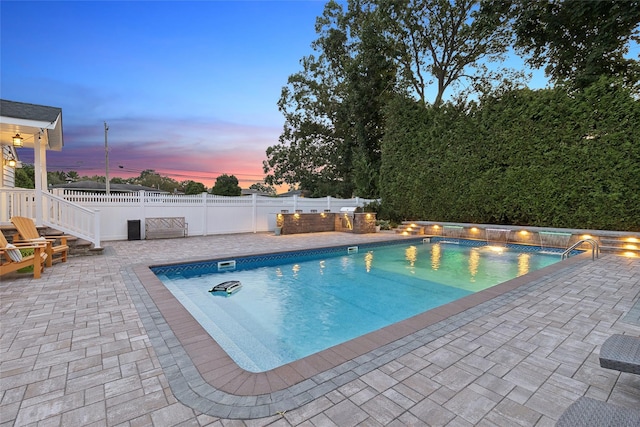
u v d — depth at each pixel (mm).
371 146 21812
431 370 2553
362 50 19047
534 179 10773
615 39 10320
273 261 8688
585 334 3299
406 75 19234
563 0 10992
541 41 12742
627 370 2008
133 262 7012
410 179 14992
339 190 24281
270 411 2018
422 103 15414
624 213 8938
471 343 3061
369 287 6484
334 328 4473
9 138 8492
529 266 8477
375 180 19109
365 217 14047
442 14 16922
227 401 2119
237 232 13578
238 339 4055
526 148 10945
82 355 2758
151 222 11344
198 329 3328
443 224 13289
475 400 2162
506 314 3871
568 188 10000
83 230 8250
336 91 23500
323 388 2277
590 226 9711
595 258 7637
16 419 1922
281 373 2479
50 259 6367
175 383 2326
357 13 21781
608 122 9156
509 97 11453
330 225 15031
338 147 24125
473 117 12555
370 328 4492
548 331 3369
